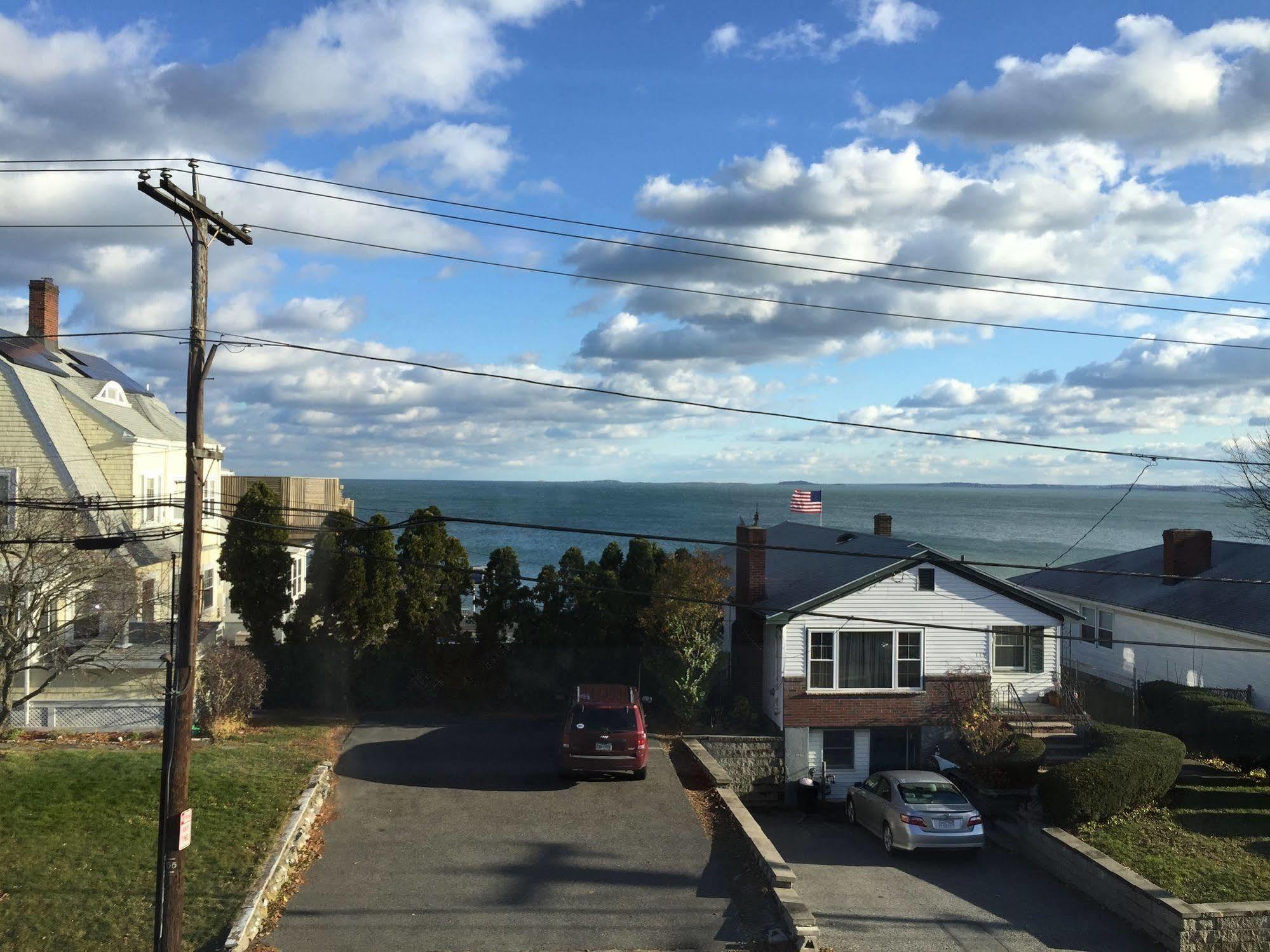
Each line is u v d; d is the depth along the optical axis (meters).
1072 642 38.34
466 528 137.25
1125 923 16.78
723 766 25.41
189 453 13.27
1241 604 29.27
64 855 15.15
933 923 16.50
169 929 12.52
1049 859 19.72
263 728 23.91
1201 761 25.39
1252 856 18.59
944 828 19.91
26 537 19.72
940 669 26.34
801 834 22.38
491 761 22.42
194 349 13.49
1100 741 24.14
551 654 28.22
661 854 16.98
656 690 28.36
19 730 21.97
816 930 13.76
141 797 17.38
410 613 27.38
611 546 30.81
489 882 15.55
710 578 27.02
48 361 31.08
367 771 21.17
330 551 27.03
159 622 26.73
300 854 16.31
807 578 29.39
